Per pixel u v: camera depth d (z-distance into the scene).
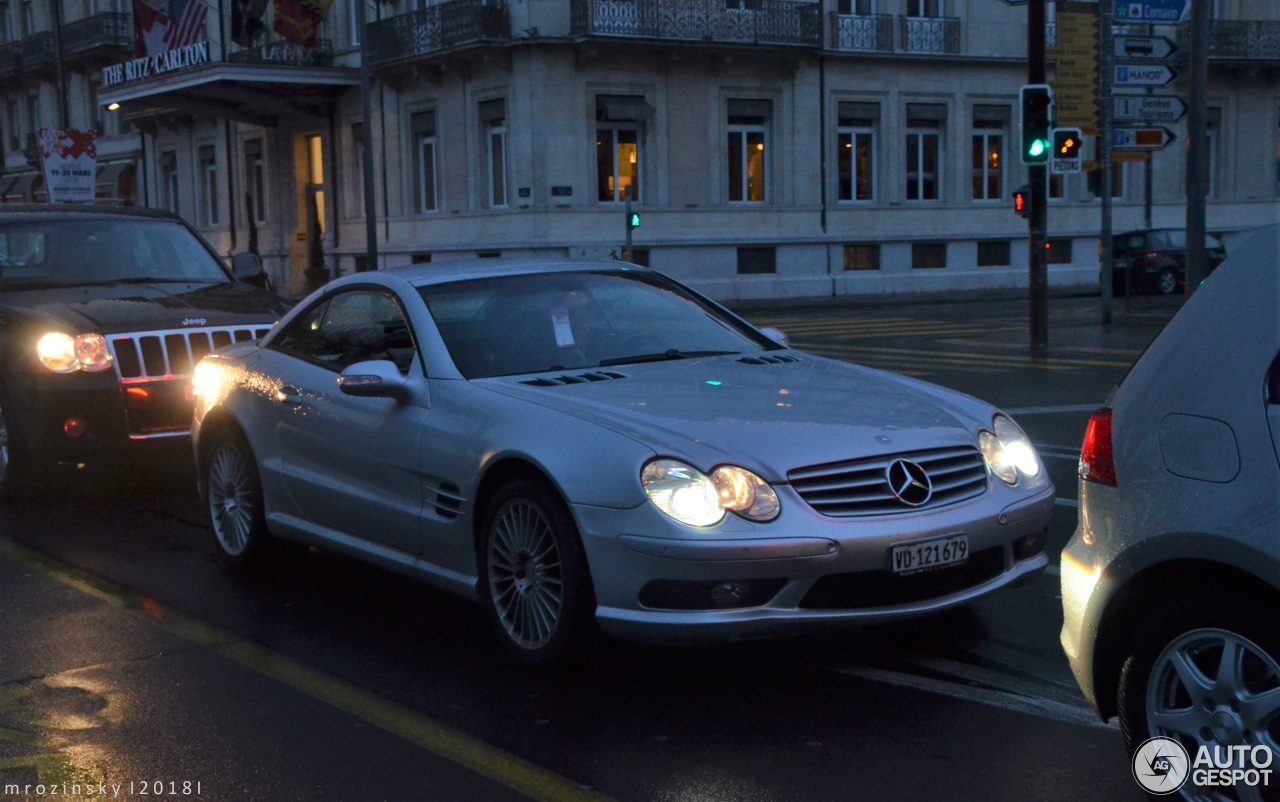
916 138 37.59
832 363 6.20
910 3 37.16
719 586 4.62
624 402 5.25
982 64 37.88
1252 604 3.34
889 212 37.09
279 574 7.03
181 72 37.06
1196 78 16.84
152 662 5.54
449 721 4.78
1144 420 3.59
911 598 4.85
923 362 17.69
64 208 10.48
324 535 6.38
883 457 4.89
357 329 6.46
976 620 5.87
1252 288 3.48
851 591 4.74
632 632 4.72
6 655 5.66
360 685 5.20
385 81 36.34
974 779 4.14
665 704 4.91
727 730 4.63
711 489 4.65
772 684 5.10
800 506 4.68
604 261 6.88
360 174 38.06
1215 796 3.44
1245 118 41.22
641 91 33.66
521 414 5.25
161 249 10.32
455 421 5.53
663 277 6.89
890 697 4.92
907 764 4.28
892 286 37.16
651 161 34.00
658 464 4.72
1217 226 41.09
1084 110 23.03
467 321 6.05
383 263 37.06
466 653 5.59
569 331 6.15
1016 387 14.67
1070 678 5.08
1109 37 22.16
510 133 33.16
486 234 33.81
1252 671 3.38
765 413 5.12
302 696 5.08
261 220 42.69
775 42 34.47
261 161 42.22
